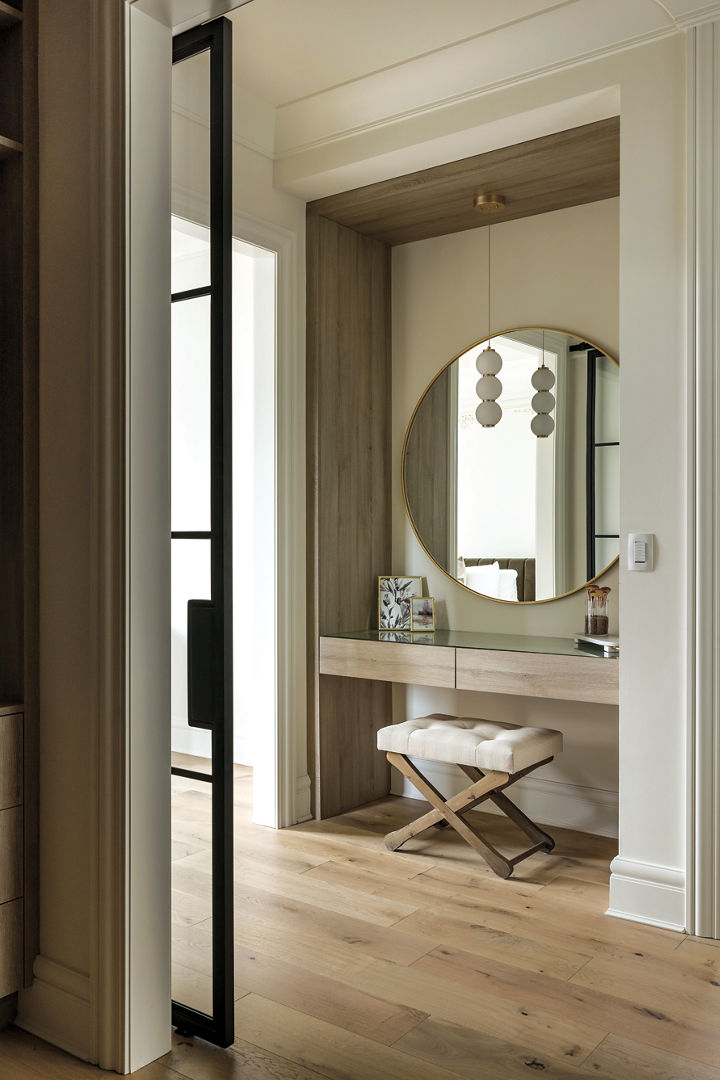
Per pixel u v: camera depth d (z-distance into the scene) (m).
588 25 2.79
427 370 4.10
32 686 2.15
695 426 2.62
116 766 1.96
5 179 2.22
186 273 2.11
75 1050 2.01
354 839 3.54
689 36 2.62
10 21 2.16
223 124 2.03
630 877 2.75
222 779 2.02
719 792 2.58
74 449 2.08
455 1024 2.12
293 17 2.87
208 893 2.05
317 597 3.79
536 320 3.77
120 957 1.94
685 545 2.66
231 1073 1.92
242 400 4.71
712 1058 1.98
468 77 3.06
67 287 2.10
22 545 2.15
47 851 2.13
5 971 2.08
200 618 2.08
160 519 2.05
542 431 3.74
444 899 2.91
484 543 3.90
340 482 3.91
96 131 2.01
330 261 3.84
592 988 2.30
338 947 2.54
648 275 2.74
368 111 3.31
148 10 2.01
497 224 3.88
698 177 2.61
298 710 3.77
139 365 2.00
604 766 3.59
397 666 3.55
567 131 3.08
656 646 2.72
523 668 3.21
